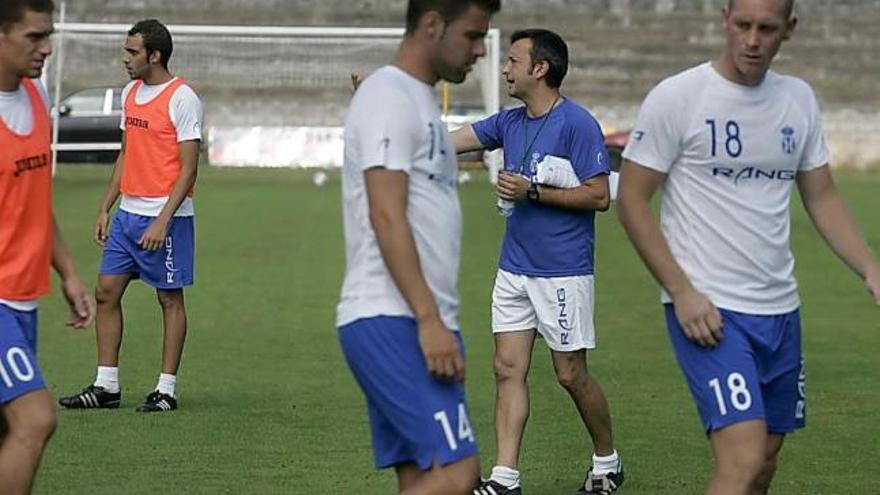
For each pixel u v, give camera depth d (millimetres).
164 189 33031
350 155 17906
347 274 18156
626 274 59469
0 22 19797
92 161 112250
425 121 17688
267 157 118375
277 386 36125
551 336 25953
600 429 26219
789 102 19594
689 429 31609
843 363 40188
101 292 33375
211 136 118562
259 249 66250
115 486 26094
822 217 20438
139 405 33656
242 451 28953
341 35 107188
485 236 72312
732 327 19469
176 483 26344
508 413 25734
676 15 144625
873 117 135000
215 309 49281
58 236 21672
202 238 70312
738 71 19219
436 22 17641
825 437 30938
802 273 60062
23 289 20328
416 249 17266
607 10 144625
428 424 17578
